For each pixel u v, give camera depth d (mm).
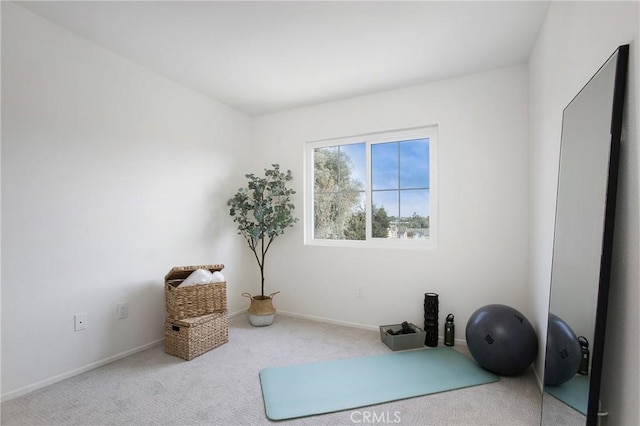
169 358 2453
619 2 1052
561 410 1395
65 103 2121
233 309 3576
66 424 1654
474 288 2730
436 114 2891
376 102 3168
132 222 2541
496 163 2658
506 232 2623
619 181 1040
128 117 2520
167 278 2674
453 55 2441
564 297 1455
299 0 1811
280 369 2275
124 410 1781
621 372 1012
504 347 2068
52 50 2051
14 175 1883
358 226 3361
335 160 3496
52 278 2053
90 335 2252
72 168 2158
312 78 2844
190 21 2020
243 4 1850
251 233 3297
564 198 1530
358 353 2562
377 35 2170
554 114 1788
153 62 2562
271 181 3617
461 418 1721
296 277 3584
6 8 1841
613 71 1050
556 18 1735
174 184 2904
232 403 1863
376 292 3135
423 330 2760
